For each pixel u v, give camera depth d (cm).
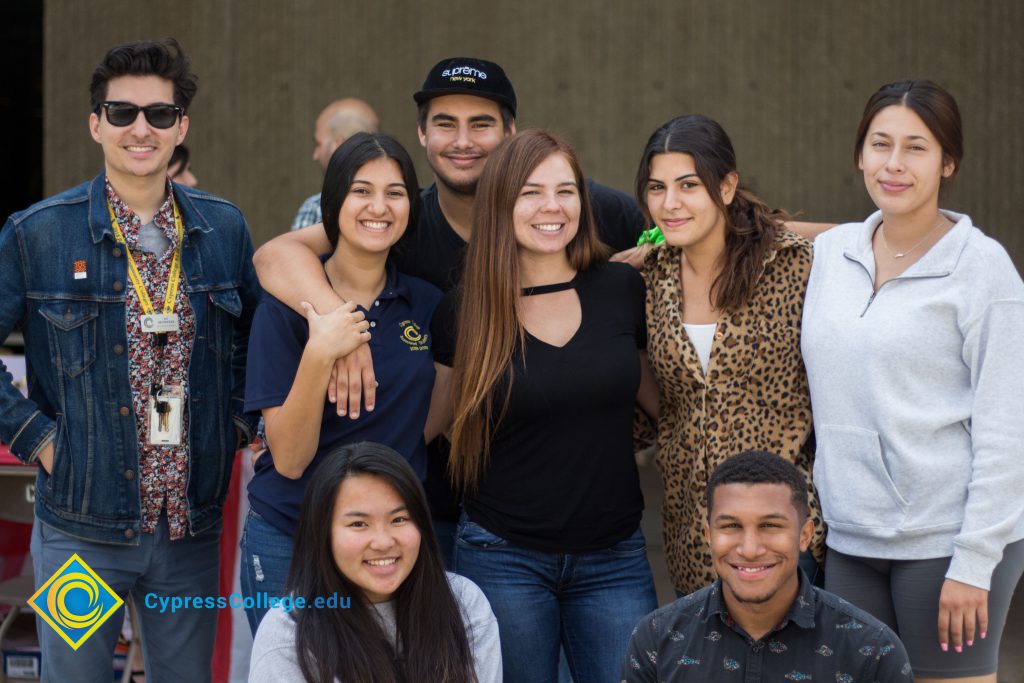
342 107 730
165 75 383
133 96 377
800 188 1055
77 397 381
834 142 1048
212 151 1104
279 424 362
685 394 384
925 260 349
